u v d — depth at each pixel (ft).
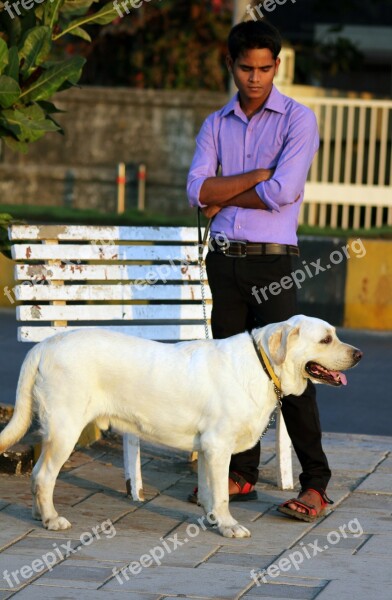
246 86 32.22
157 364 30.68
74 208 88.17
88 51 98.32
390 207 73.61
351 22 115.96
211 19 98.68
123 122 90.79
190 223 77.56
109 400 31.07
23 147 39.22
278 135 32.68
